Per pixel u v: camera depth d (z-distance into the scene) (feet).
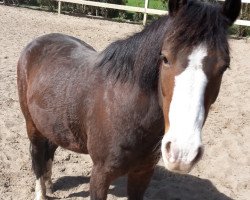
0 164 13.92
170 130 6.88
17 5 44.45
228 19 7.51
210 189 13.89
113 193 13.06
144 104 8.46
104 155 9.16
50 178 12.87
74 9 44.32
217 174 14.75
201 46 6.93
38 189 12.40
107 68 9.30
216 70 6.96
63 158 14.80
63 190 13.08
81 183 13.47
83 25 37.91
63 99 10.21
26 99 11.96
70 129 10.27
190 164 6.64
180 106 6.76
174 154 6.70
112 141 8.91
